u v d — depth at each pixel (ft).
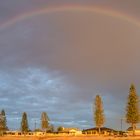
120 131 477.77
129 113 385.91
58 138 342.64
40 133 560.61
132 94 388.16
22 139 364.58
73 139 321.32
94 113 449.89
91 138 319.47
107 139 301.43
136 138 306.14
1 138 382.83
